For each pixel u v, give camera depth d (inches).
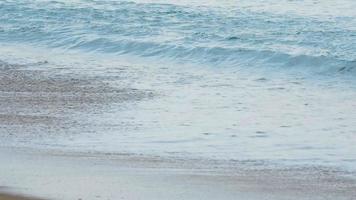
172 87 2082.9
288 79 2176.4
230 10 3294.8
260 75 2234.3
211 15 3144.7
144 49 2576.3
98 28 2878.9
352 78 2165.4
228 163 1387.8
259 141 1558.8
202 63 2397.9
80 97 1956.2
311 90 2038.6
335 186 1239.5
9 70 2320.4
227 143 1541.6
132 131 1630.2
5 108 1834.4
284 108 1843.0
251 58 2380.7
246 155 1451.8
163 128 1657.2
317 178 1290.6
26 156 1403.8
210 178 1272.1
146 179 1253.7
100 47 2652.6
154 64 2412.6
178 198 1144.8
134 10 3267.7
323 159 1428.4
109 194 1157.1
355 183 1259.2
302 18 3088.1
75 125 1673.2
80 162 1365.7
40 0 3570.4
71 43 2721.5
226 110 1825.8
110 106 1860.2
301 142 1552.7
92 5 3444.9
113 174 1283.2
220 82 2146.9
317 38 2632.9
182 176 1282.0
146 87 2082.9
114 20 3038.9
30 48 2704.2
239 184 1238.9
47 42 2765.7
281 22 2979.8
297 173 1323.8
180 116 1766.7
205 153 1461.6
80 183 1216.8
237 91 2032.5
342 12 3280.0
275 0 3644.2
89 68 2356.1
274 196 1172.5
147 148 1492.4
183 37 2682.1
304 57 2314.2
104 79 2188.7
